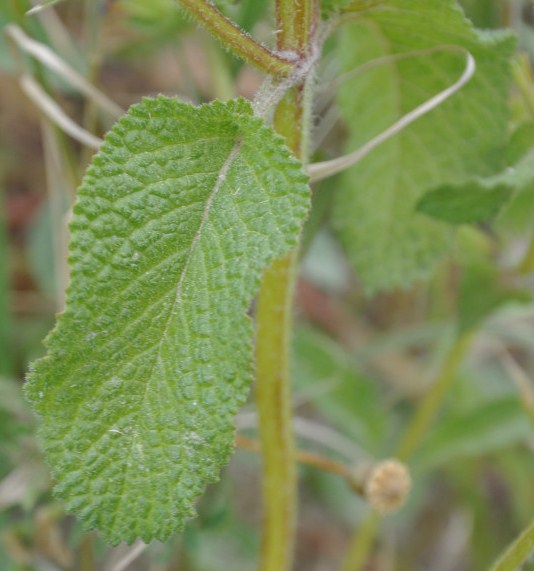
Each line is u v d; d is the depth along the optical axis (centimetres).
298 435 53
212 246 32
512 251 49
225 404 32
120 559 45
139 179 32
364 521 53
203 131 32
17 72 50
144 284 32
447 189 39
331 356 53
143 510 32
